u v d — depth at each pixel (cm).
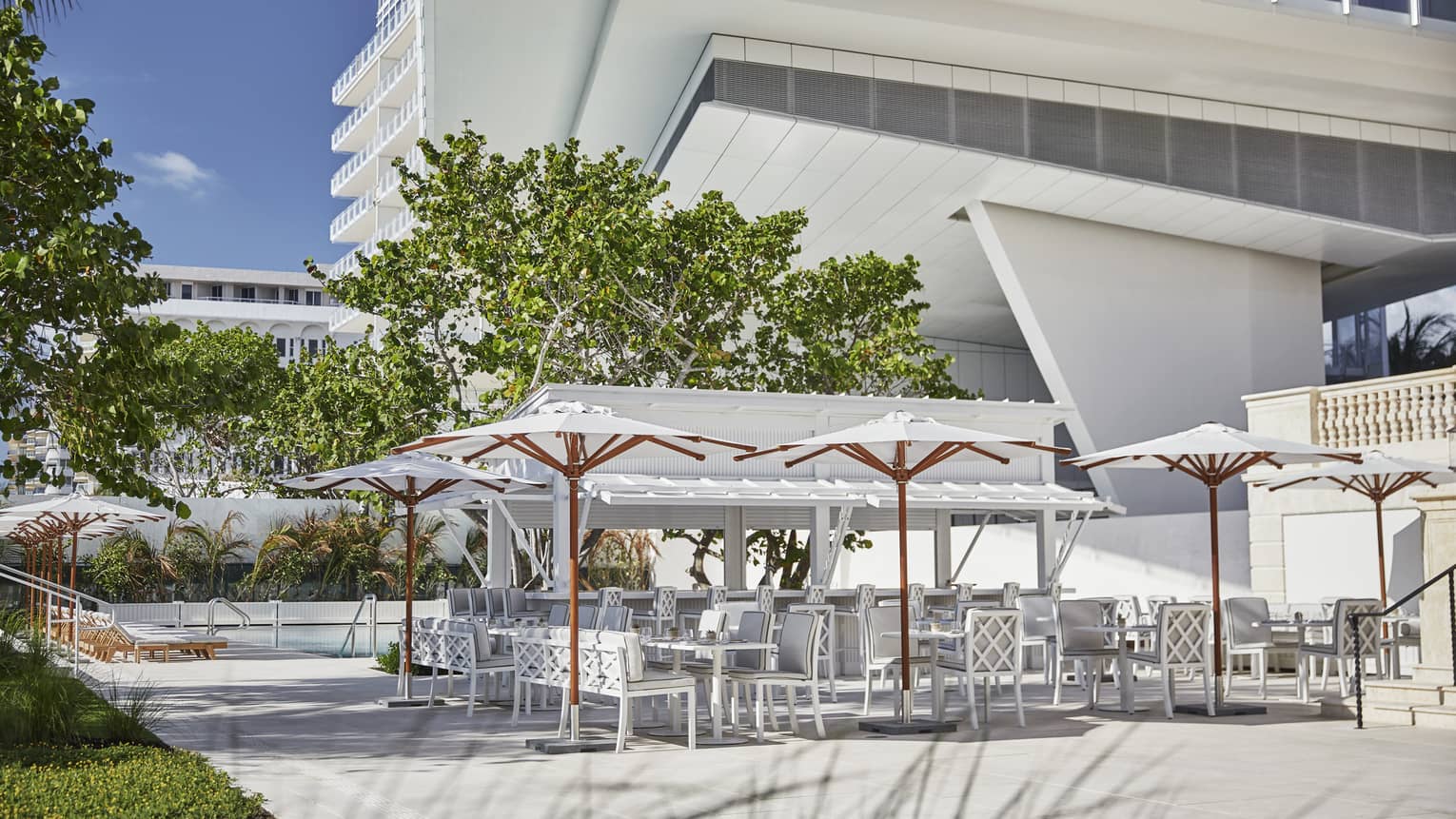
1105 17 2538
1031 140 2697
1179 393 2997
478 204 2608
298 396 3284
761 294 2652
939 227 3083
